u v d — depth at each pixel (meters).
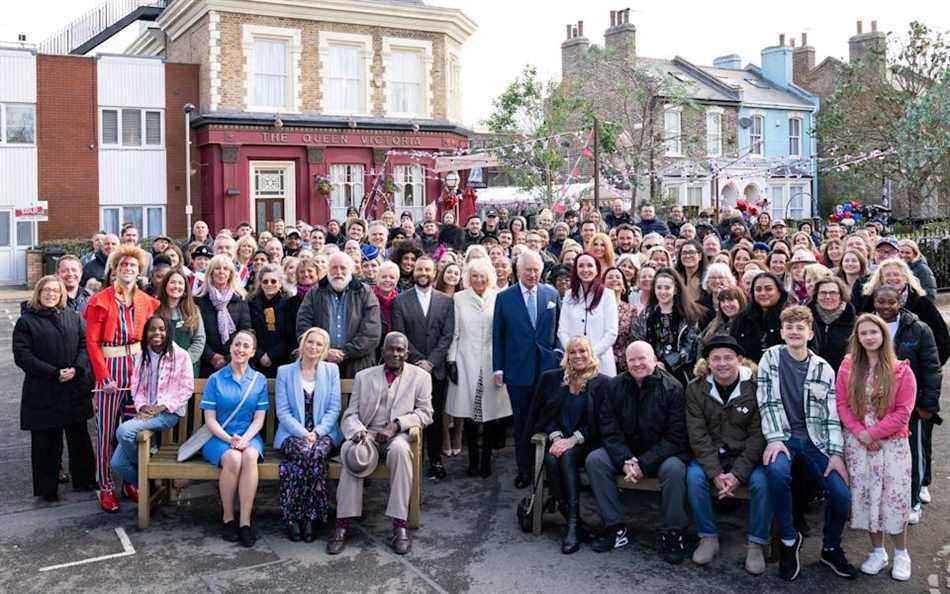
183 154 27.11
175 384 6.74
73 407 6.99
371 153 27.83
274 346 7.86
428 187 28.67
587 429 6.28
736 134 35.41
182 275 7.55
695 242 8.66
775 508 5.51
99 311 6.89
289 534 6.18
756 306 6.83
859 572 5.54
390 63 28.09
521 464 7.43
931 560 5.70
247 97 25.98
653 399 6.01
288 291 8.21
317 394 6.62
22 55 25.36
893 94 29.44
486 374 7.71
